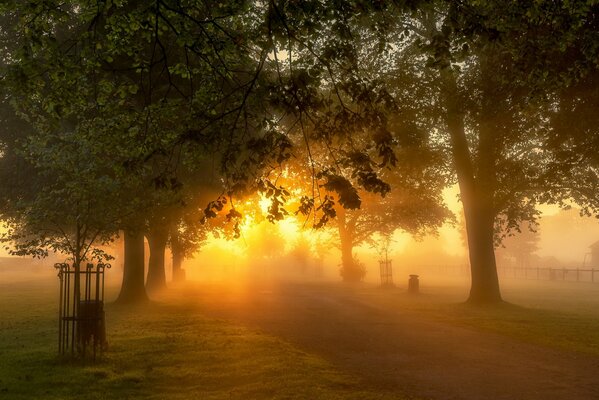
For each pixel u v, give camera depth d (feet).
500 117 55.36
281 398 26.81
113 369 33.65
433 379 31.55
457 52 30.58
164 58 29.22
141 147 31.40
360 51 68.85
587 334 51.01
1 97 67.05
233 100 30.19
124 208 42.93
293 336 49.08
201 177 71.77
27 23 28.30
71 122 57.47
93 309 38.11
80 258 38.78
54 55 28.71
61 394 27.55
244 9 29.32
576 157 57.21
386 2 27.14
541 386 29.84
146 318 61.98
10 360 36.40
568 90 46.11
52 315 67.82
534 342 46.14
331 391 28.27
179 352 39.22
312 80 27.50
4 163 73.72
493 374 33.06
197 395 27.35
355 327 56.08
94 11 29.66
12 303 87.40
